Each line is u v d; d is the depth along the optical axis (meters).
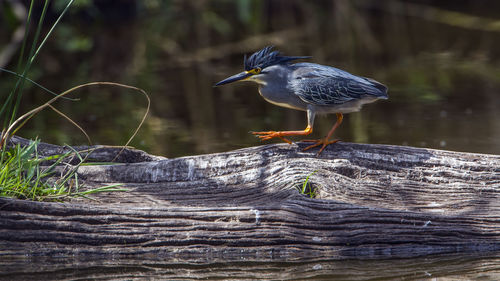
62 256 8.02
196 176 9.54
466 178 9.41
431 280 7.22
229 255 8.22
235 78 10.43
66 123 17.14
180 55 27.28
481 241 8.50
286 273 7.54
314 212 8.46
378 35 31.61
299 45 28.61
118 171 9.58
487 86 20.78
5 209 7.98
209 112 18.53
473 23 34.16
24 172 9.21
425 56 26.39
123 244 8.14
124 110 18.78
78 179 9.49
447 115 17.39
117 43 29.47
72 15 32.31
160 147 14.76
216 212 8.45
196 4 37.59
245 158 9.57
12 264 7.81
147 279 7.36
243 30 32.62
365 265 7.83
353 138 15.41
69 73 23.58
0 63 24.77
